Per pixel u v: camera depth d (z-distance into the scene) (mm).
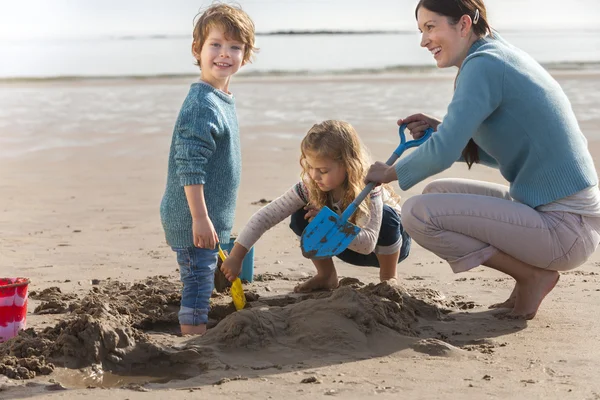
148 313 3938
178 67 25812
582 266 4930
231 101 3967
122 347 3182
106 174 8891
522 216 3648
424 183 7711
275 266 5117
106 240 5965
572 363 3117
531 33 39688
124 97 17297
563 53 27016
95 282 4707
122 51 34500
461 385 2857
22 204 7406
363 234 4008
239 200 7223
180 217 3783
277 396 2750
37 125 12906
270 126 12156
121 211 7066
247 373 3025
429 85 18438
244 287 4559
